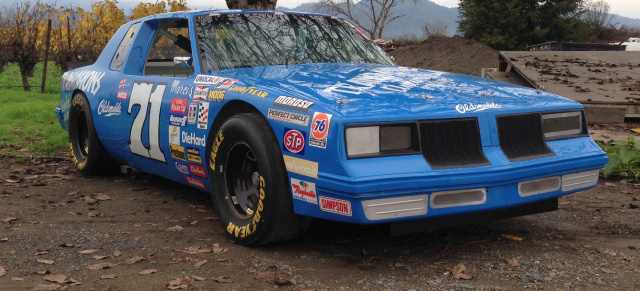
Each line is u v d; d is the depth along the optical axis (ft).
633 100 28.35
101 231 13.15
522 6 115.03
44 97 46.09
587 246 11.69
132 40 17.03
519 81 38.14
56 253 11.60
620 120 28.07
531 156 10.79
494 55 96.48
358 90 11.21
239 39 14.44
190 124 13.30
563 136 11.55
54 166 21.16
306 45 14.97
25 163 21.49
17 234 12.86
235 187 12.41
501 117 10.70
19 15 57.57
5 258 11.27
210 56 13.97
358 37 16.30
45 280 10.09
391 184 9.43
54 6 64.44
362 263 10.77
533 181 10.69
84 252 11.56
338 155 9.57
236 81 12.38
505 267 10.46
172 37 15.66
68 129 20.13
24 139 26.23
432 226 10.32
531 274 10.08
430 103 10.50
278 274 10.24
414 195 9.64
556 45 63.10
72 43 61.26
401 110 10.05
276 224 11.09
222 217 12.39
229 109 12.62
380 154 9.73
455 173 9.84
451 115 10.25
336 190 9.59
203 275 10.28
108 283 9.95
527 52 43.73
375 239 12.17
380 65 14.75
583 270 10.28
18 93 48.26
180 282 9.87
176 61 13.97
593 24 167.22
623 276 9.99
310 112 10.21
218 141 12.16
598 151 11.66
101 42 59.67
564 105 11.59
